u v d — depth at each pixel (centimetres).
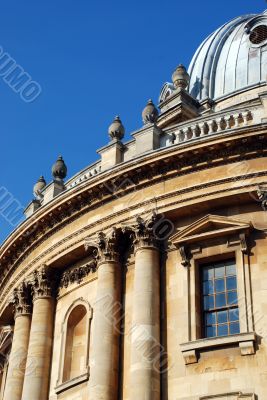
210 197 2955
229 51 4712
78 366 3192
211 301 2878
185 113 4256
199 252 2934
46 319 3366
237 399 2597
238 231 2869
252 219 2909
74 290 3338
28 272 3538
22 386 3412
